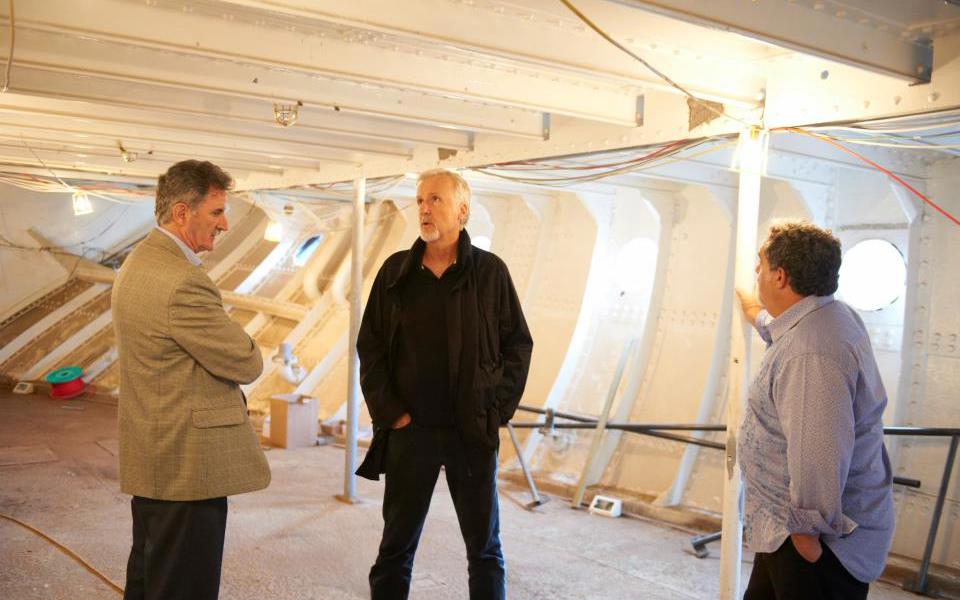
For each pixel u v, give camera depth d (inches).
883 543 90.4
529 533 212.2
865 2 98.0
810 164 209.3
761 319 111.7
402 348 125.4
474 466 125.0
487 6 112.8
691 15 89.7
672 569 186.4
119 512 215.8
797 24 96.4
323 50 134.8
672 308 255.1
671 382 248.4
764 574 98.7
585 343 281.1
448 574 176.4
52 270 443.2
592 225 290.0
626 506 234.8
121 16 122.3
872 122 115.9
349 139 214.7
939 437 189.0
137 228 484.1
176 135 221.8
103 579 165.2
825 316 89.3
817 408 84.3
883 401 90.4
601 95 151.7
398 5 108.5
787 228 93.5
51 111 195.2
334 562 182.2
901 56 106.2
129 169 297.6
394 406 123.9
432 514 224.2
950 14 99.7
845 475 84.7
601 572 183.0
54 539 189.8
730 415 128.9
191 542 100.7
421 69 140.6
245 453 105.0
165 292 99.0
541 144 178.9
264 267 427.2
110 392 394.9
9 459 272.8
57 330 432.5
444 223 122.0
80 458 278.8
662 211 256.5
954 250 190.5
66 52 140.7
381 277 128.0
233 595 159.9
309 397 319.9
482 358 123.6
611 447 254.1
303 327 374.3
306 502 233.1
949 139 164.7
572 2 109.4
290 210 358.9
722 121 134.3
